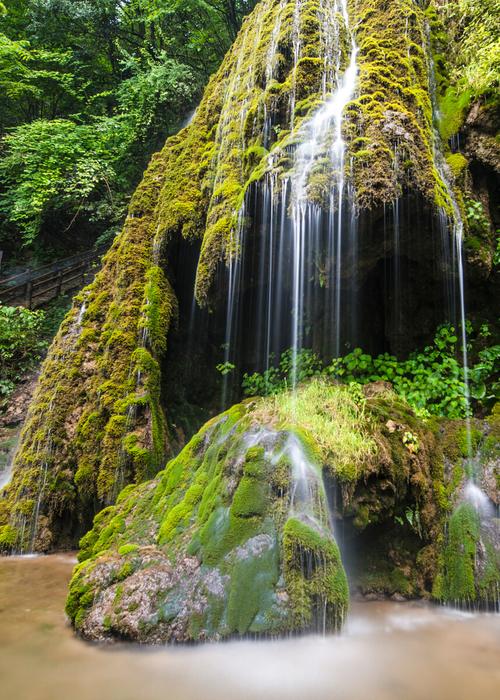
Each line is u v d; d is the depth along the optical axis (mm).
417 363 4992
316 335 5402
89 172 11641
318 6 5363
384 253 4594
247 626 2559
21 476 5465
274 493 2967
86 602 2943
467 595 3250
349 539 3326
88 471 5203
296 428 3242
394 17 5367
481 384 4688
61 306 12695
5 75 14148
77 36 15125
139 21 14617
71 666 2455
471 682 2322
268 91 5031
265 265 4992
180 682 2303
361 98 4465
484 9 5613
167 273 6094
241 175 5219
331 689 2246
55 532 5215
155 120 12023
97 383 5645
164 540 3332
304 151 4324
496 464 3783
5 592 3732
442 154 5082
